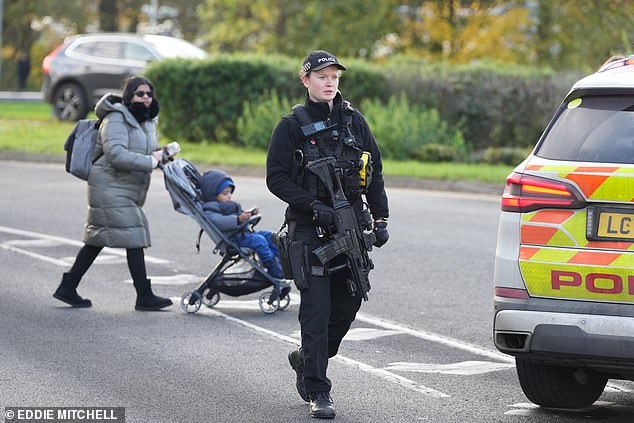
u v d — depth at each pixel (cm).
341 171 2564
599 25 15312
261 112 9869
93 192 3806
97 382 2867
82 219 5953
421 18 16125
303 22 16912
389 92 10262
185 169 3838
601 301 2361
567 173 2403
